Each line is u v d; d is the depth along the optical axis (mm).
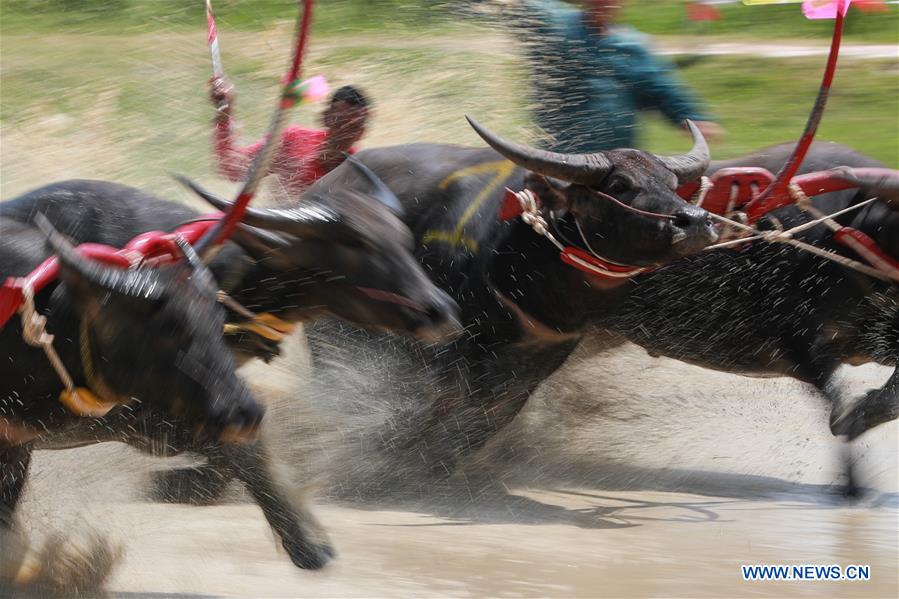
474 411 8852
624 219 7879
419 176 8875
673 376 10898
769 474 9359
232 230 6285
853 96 18062
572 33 10391
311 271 6609
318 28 17969
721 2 21891
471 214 8625
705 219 7742
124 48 17797
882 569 7113
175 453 6922
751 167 8898
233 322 6730
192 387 5809
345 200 6727
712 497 8789
